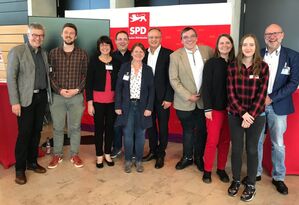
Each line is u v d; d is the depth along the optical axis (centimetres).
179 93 299
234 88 252
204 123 307
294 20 410
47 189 278
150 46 322
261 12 428
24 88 280
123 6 504
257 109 239
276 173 280
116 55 343
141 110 306
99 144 325
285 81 265
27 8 555
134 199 260
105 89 313
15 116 327
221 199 261
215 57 277
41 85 295
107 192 273
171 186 286
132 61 309
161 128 329
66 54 312
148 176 308
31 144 309
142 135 313
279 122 268
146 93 307
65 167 330
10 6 572
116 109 307
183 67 299
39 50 294
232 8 404
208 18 389
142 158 345
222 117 278
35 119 303
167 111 327
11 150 327
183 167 328
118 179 300
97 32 378
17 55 274
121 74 304
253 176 258
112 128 330
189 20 398
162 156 337
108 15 442
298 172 308
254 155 253
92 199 260
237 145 259
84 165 336
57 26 366
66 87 314
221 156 298
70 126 331
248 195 258
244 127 244
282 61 262
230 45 273
